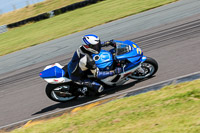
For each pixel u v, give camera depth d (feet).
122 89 22.74
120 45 21.74
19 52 54.19
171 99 15.65
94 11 77.41
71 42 48.93
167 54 27.91
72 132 15.83
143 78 23.18
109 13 67.15
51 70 23.11
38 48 52.49
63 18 83.56
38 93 28.43
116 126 14.64
